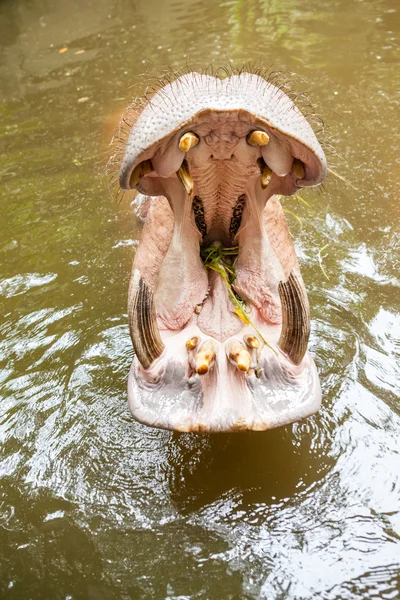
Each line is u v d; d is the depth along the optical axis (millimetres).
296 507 1313
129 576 1222
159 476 1403
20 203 2496
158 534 1290
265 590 1178
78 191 2525
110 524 1317
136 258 1550
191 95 1055
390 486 1335
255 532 1274
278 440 1455
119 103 3162
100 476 1417
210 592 1182
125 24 4324
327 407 1509
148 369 1234
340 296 1852
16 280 2074
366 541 1239
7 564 1270
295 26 3824
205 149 1130
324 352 1658
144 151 1074
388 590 1160
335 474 1368
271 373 1213
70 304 1944
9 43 4324
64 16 4738
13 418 1580
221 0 4477
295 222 2184
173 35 3953
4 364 1751
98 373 1682
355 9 3975
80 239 2242
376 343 1681
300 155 1138
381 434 1438
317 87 3053
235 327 1287
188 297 1301
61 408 1592
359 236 2098
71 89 3434
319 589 1171
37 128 3086
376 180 2355
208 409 1156
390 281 1889
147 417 1183
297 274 1237
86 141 2893
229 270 1368
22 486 1417
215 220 1375
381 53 3346
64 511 1353
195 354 1221
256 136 1052
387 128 2672
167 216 1498
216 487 1367
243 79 1090
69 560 1262
